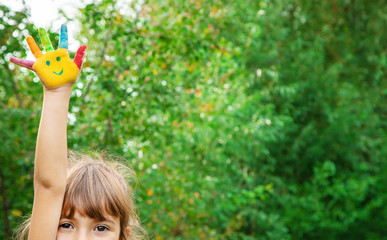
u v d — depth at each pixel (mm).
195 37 4816
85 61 4641
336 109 9336
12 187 4660
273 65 8266
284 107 8812
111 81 4605
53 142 1494
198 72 5129
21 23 4375
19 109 4484
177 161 5746
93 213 1608
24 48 4492
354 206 9250
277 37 8734
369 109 9523
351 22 10305
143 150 4973
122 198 1690
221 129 6246
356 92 9492
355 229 9812
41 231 1479
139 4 4816
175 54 4883
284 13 9203
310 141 9492
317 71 9336
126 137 4770
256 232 7453
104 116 4605
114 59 4746
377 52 10039
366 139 9625
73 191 1619
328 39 10016
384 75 10148
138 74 4750
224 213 6258
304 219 8789
